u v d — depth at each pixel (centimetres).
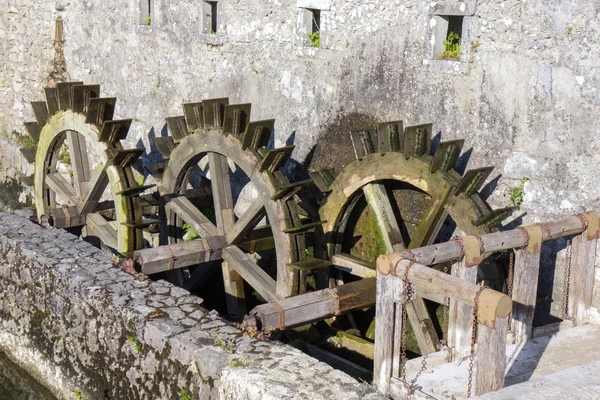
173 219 715
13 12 989
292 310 513
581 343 449
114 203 728
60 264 578
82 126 699
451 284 370
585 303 474
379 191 572
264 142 602
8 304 632
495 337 356
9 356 633
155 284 545
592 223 463
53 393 579
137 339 489
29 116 998
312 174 603
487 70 521
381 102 592
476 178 502
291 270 577
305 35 648
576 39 474
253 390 404
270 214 588
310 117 651
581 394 359
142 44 816
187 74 768
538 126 499
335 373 420
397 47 574
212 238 635
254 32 689
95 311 525
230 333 469
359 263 591
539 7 489
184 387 453
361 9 595
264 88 689
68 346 557
